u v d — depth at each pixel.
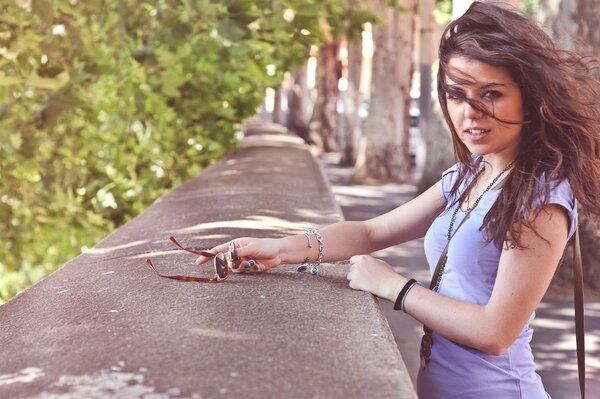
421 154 20.84
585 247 8.52
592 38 8.64
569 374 5.99
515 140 2.22
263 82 8.95
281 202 5.17
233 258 2.83
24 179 7.63
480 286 2.26
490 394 2.28
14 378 1.88
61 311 2.49
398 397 1.74
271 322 2.27
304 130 33.81
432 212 2.75
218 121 9.01
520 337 2.30
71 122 7.29
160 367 1.91
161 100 7.11
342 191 19.50
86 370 1.90
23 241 7.79
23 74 5.79
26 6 5.10
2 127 6.79
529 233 2.11
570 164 2.14
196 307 2.44
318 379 1.84
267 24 5.89
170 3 5.77
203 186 6.16
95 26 6.30
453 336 2.25
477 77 2.14
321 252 2.84
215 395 1.74
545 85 2.11
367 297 2.57
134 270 3.04
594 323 7.39
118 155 7.75
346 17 7.42
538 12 9.06
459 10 13.23
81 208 7.61
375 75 21.22
